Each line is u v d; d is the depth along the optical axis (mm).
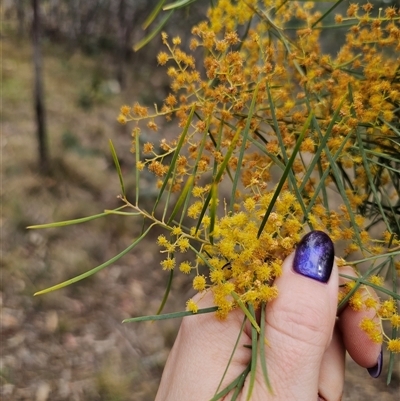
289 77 170
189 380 140
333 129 139
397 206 159
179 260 609
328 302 129
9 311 511
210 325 143
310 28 161
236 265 122
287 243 127
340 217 153
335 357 163
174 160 114
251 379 107
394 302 127
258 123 155
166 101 148
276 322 130
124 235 650
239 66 143
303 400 128
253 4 164
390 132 153
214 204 97
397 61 156
